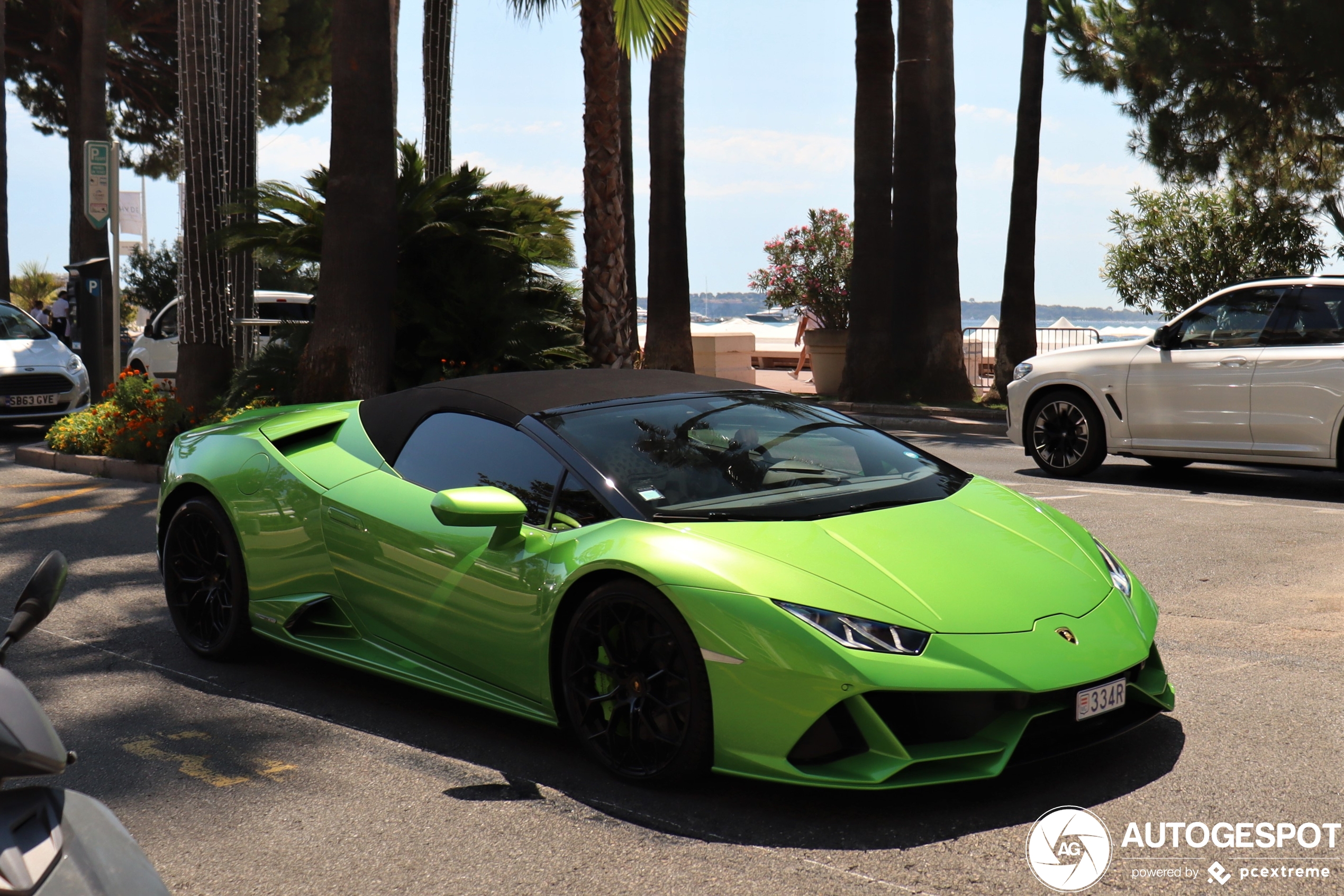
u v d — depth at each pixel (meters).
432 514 4.48
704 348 22.34
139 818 3.68
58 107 33.78
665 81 19.88
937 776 3.40
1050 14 16.34
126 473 11.51
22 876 1.60
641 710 3.78
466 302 12.60
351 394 11.82
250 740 4.34
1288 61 14.70
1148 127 15.96
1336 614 5.67
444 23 16.72
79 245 29.53
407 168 13.34
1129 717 3.85
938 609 3.57
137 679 5.13
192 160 13.58
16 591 6.82
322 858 3.37
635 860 3.30
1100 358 10.34
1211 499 9.17
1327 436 9.09
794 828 3.47
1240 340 9.61
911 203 18.31
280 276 25.08
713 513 4.00
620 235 12.38
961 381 18.48
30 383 14.67
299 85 33.19
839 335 20.91
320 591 4.85
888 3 17.56
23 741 1.68
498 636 4.17
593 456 4.24
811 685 3.40
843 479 4.39
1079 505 8.91
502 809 3.67
